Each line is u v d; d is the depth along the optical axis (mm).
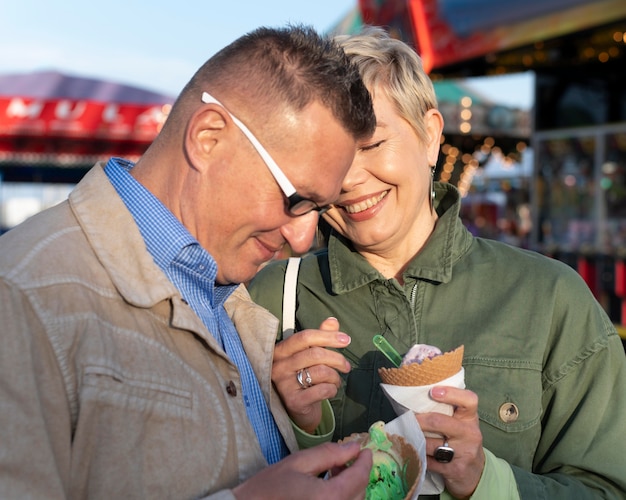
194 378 1179
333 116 1205
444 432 1343
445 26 5551
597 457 1525
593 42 5973
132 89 7996
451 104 10844
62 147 7844
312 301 1858
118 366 1076
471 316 1680
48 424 998
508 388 1585
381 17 6309
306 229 1297
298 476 1076
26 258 1065
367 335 1739
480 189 13953
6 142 7660
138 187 1264
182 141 1247
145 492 1056
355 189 1631
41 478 948
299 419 1540
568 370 1608
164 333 1186
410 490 1208
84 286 1098
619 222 7750
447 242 1727
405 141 1643
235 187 1214
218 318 1455
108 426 1041
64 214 1189
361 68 1611
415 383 1358
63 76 7992
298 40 1240
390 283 1711
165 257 1238
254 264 1336
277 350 1540
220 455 1160
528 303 1652
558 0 4664
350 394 1707
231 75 1216
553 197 8703
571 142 8352
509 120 11141
